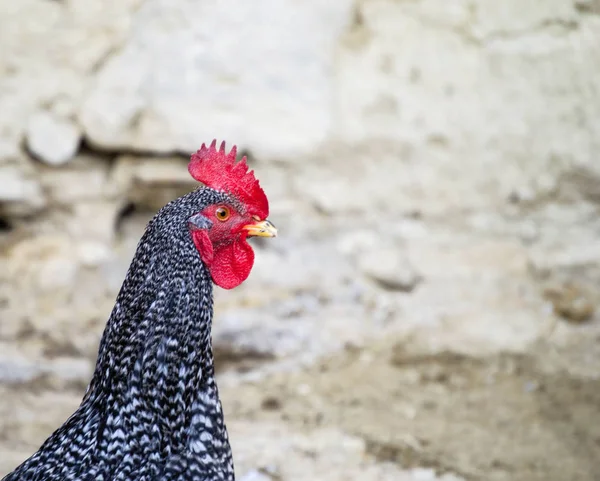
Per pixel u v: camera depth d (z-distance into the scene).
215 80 16.53
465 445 11.04
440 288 15.38
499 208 17.25
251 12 16.62
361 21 17.20
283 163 16.95
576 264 16.02
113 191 16.38
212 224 6.20
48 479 5.76
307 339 13.92
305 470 10.19
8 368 12.56
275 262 15.72
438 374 13.00
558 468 10.53
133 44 16.36
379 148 17.14
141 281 5.84
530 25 17.08
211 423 6.00
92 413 6.02
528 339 14.05
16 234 15.79
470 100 17.19
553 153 17.28
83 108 16.11
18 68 16.11
